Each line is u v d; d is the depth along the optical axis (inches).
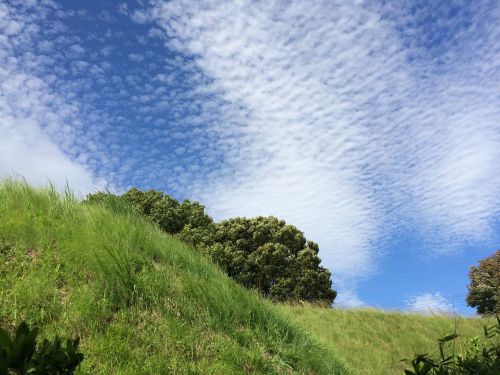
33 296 215.2
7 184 339.9
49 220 297.1
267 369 245.8
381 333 613.6
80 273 250.1
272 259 1112.2
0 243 260.1
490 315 695.1
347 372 324.2
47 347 53.0
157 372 195.2
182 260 330.0
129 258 280.2
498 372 80.4
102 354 193.3
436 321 680.4
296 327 330.0
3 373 47.8
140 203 1132.5
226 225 1228.5
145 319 235.0
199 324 253.0
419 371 81.7
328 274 1136.8
